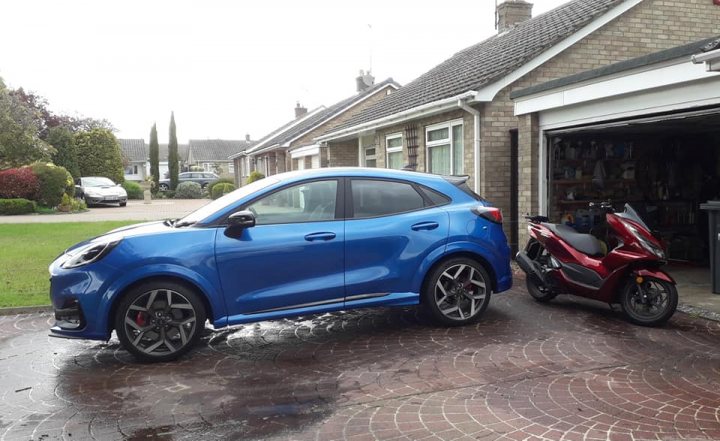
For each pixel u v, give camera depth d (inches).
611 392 159.0
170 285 192.1
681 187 405.4
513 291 292.7
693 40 431.2
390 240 215.3
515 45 477.7
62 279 189.3
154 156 1929.1
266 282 201.6
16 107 1074.1
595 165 386.0
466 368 180.1
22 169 932.0
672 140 399.5
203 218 203.0
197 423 145.3
